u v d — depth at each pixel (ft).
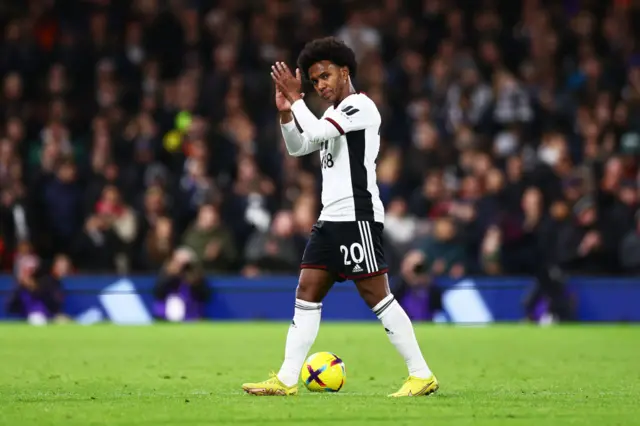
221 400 73.46
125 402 72.33
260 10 260.83
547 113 237.04
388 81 244.63
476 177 207.31
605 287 193.47
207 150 221.46
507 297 193.26
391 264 196.85
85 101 247.29
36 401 73.56
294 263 196.85
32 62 249.96
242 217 207.31
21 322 189.57
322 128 76.38
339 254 77.61
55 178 216.33
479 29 260.62
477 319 192.13
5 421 62.69
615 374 101.19
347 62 78.64
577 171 220.02
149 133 226.79
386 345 139.03
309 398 75.36
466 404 71.56
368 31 252.83
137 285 195.31
